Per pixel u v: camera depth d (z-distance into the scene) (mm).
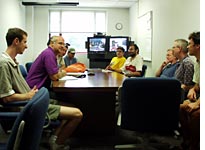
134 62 5176
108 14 8625
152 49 5977
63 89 2609
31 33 8031
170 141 2885
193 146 2389
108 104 3322
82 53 8391
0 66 2088
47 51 2932
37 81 2885
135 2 7621
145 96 2250
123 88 2283
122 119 2367
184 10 4160
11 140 1016
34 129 1038
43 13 8359
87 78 3605
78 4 7855
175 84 2230
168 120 2307
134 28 7859
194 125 2344
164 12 5141
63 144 2445
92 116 3316
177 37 4477
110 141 3160
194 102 2463
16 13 6758
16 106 2123
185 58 3066
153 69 5922
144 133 2561
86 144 3049
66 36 8742
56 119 2270
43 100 1110
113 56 7086
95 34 7992
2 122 1952
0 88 2068
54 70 2900
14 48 2291
